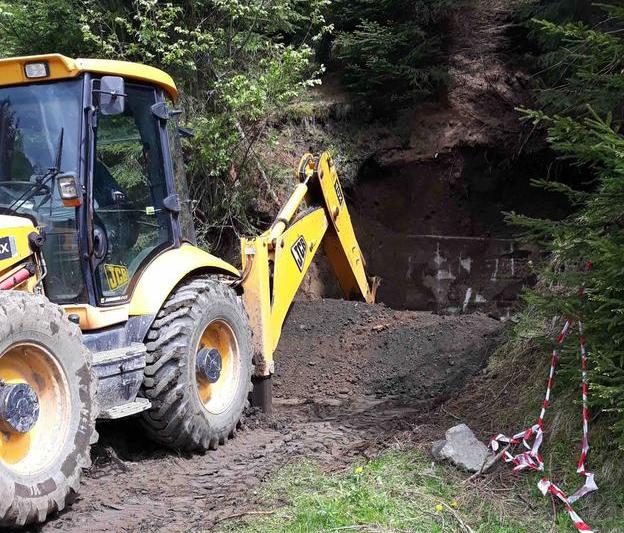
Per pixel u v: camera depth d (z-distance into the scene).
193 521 4.14
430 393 7.07
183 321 5.39
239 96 10.23
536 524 4.00
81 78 5.09
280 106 11.53
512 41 13.02
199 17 10.95
